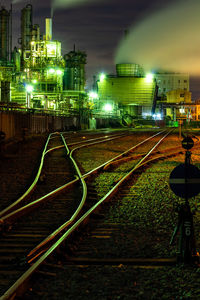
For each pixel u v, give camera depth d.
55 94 65.31
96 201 10.74
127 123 91.19
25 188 12.61
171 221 8.52
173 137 40.31
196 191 6.06
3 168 17.17
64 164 18.52
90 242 7.04
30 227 8.07
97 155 22.77
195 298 4.67
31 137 32.78
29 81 65.12
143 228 8.01
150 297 4.73
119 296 4.75
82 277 5.34
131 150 24.94
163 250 6.56
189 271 5.52
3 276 5.38
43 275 5.33
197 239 7.13
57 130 47.19
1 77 59.50
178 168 6.13
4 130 26.14
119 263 5.98
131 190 12.25
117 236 7.43
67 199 10.85
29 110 36.88
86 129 62.97
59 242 6.27
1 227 7.64
